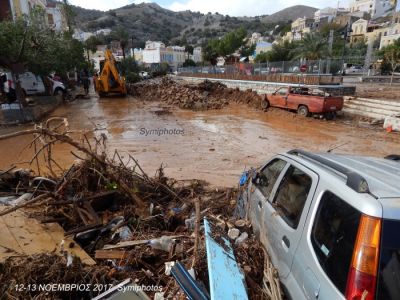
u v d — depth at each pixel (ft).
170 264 12.82
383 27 276.41
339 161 10.55
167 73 263.70
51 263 12.23
